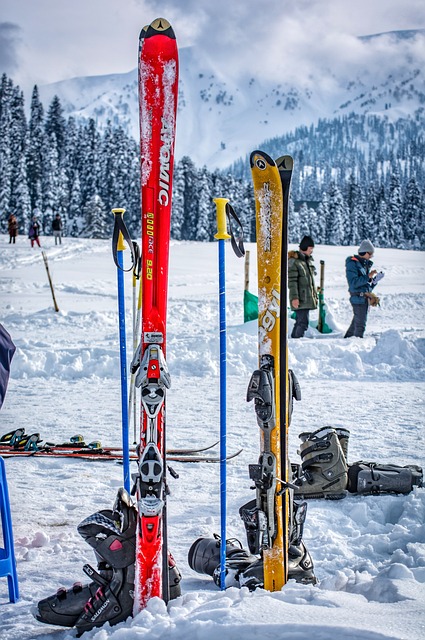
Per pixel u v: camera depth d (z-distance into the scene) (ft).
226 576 10.67
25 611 10.14
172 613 8.87
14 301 73.05
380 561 11.83
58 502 15.65
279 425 9.92
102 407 27.27
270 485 9.73
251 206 297.53
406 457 18.76
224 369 10.65
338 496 15.20
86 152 301.84
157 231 9.04
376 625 7.57
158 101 8.98
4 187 259.39
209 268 107.45
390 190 350.02
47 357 35.76
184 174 288.71
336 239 328.70
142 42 9.02
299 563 10.30
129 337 46.70
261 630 7.59
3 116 276.21
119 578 9.23
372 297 42.22
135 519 9.36
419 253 152.46
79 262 113.70
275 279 9.86
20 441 20.57
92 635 8.99
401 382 32.22
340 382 32.09
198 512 14.71
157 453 8.97
